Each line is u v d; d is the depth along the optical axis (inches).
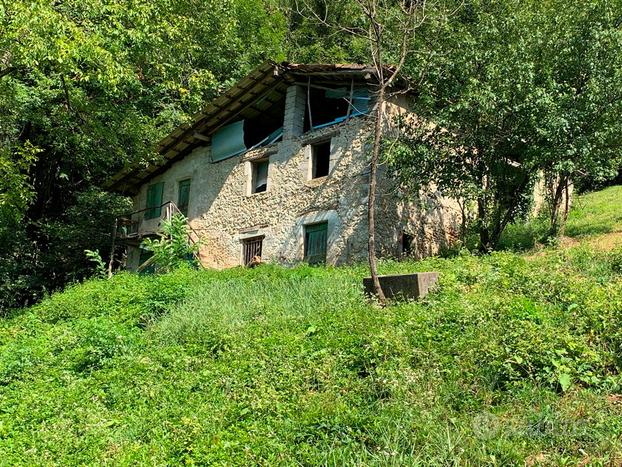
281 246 749.3
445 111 597.0
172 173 946.7
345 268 597.9
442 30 638.5
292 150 769.6
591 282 389.7
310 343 342.3
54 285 955.3
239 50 1107.3
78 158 943.0
